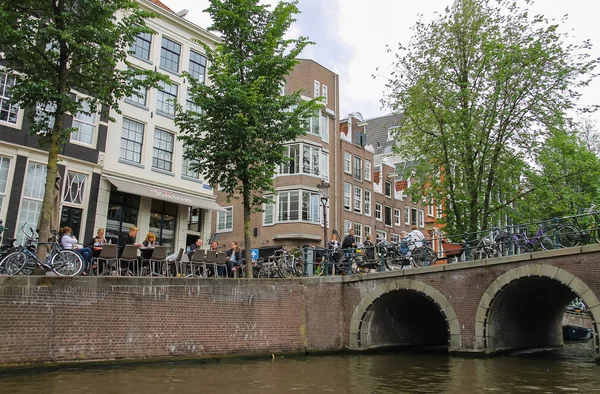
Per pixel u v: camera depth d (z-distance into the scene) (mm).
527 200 22016
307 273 17953
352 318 17641
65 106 12344
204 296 13922
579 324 27594
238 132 15906
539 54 20875
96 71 13156
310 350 16438
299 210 31047
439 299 16578
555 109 20984
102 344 11711
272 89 17031
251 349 14773
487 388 10547
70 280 11383
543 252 14984
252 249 32156
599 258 14141
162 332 12836
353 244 18609
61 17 12266
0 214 15977
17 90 12195
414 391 10109
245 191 16500
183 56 22781
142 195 19609
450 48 22531
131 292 12414
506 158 21703
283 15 16922
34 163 17062
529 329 20000
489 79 21500
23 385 9086
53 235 13656
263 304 15406
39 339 10734
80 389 8953
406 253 17781
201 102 16172
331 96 35562
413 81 23375
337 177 34875
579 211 23375
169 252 21328
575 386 10852
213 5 16828
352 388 10297
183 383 10102
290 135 16797
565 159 24578
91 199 18453
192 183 22484
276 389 9891
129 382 9883
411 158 25469
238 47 17047
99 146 18875
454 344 16219
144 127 20969
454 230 22281
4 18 11578
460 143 21391
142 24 13930
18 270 11352
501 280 15641
